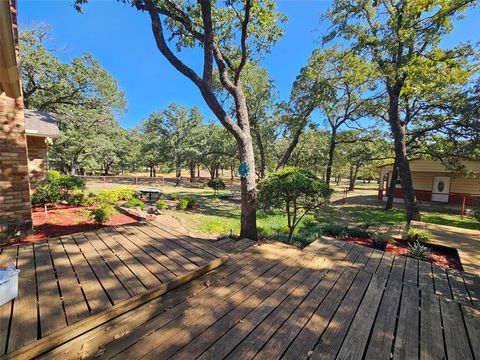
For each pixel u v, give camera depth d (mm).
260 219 8188
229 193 17969
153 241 3338
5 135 3893
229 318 1927
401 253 4652
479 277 3230
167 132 23734
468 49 6316
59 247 3018
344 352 1636
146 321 1819
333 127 13266
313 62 9312
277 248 3779
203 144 22172
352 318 2033
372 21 7367
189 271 2475
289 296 2332
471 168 12820
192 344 1613
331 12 7527
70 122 14305
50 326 1548
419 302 2350
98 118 15664
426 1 5750
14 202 4027
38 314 1661
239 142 4734
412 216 8094
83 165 23484
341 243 4496
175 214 8625
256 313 2016
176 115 22688
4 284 1755
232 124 4602
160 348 1560
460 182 14695
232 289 2402
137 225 4191
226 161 26203
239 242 4105
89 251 2908
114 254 2838
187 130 23078
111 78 15281
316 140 14609
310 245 4328
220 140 20531
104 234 3625
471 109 7820
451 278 3174
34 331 1493
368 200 17250
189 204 10492
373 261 3658
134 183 22938
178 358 1485
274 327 1849
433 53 6516
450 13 5398
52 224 5098
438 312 2193
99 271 2381
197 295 2246
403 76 6891
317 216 9945
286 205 4711
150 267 2527
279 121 11898
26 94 12672
